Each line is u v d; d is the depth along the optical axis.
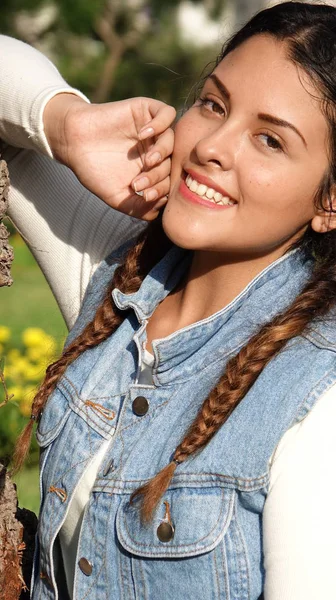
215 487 1.77
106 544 1.91
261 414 1.75
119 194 2.19
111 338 2.13
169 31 12.59
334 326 1.82
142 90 12.39
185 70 12.10
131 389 2.00
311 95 1.83
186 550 1.78
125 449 1.95
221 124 1.93
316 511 1.64
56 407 2.11
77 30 10.23
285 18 1.87
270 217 1.90
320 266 1.94
